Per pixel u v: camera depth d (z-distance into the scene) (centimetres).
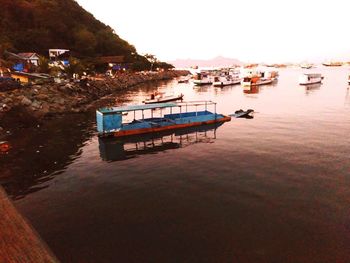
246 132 3528
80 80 7069
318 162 2425
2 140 3183
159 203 1780
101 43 14838
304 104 5769
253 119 4322
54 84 5900
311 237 1399
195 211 1675
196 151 2828
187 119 3856
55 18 13138
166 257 1288
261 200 1781
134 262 1262
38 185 2069
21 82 5434
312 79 10425
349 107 5300
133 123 3662
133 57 16362
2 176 2233
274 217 1585
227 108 5600
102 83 8525
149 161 2564
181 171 2297
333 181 2044
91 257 1302
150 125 3588
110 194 1917
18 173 2291
